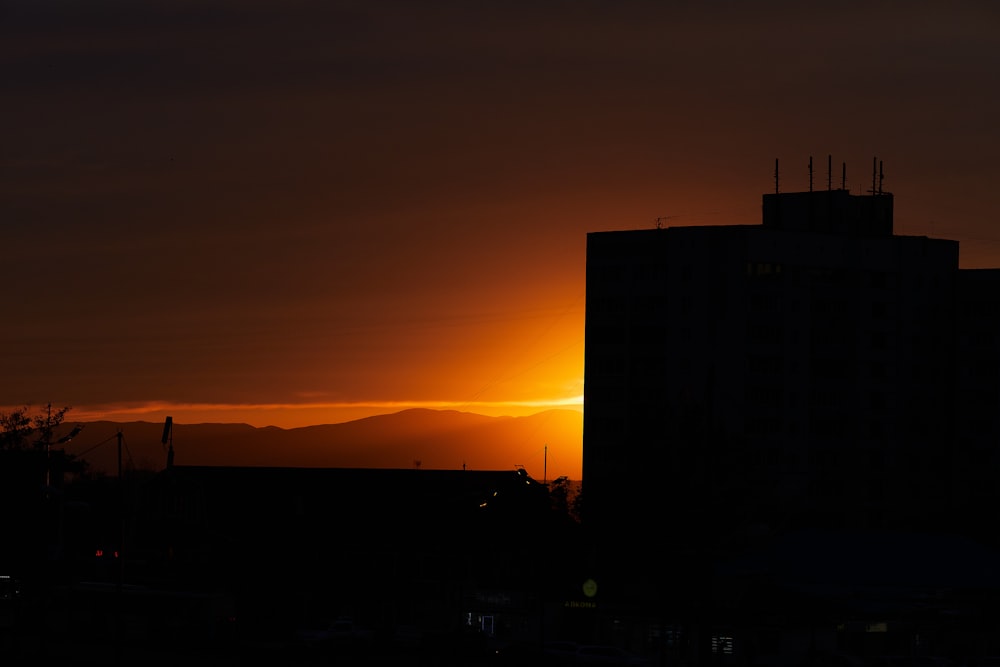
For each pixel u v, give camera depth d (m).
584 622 194.50
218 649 161.75
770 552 184.00
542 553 174.25
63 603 181.38
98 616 179.75
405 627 194.88
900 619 170.50
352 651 168.62
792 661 171.38
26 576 161.88
